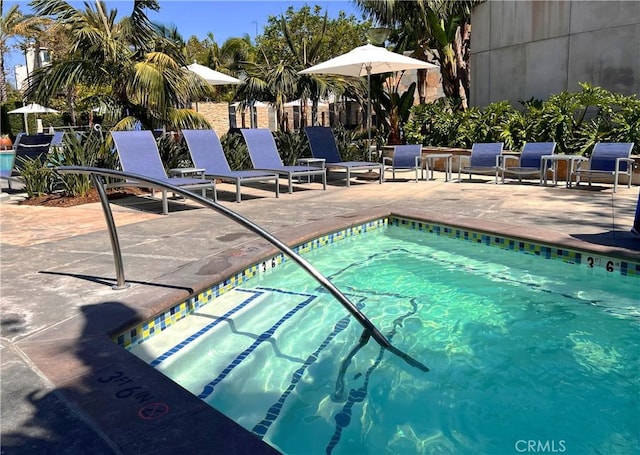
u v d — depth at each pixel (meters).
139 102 9.02
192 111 9.81
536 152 9.03
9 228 5.76
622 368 3.06
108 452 1.74
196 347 3.21
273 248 4.67
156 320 3.25
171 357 3.06
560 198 7.28
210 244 4.86
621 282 4.35
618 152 8.06
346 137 13.47
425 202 7.26
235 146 10.71
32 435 1.84
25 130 23.94
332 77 14.55
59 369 2.34
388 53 10.50
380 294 4.34
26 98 9.00
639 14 9.48
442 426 2.54
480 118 11.51
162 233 5.36
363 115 16.78
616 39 9.88
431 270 4.95
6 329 2.83
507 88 12.25
